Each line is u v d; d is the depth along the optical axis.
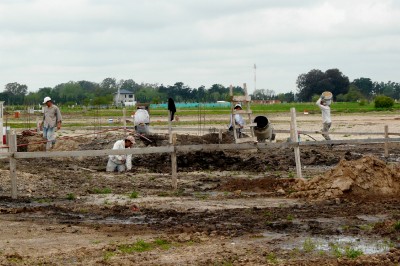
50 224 14.27
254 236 12.76
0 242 12.52
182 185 20.23
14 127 50.56
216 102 127.31
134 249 11.77
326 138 32.03
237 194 18.14
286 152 27.58
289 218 14.45
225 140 29.17
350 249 11.60
